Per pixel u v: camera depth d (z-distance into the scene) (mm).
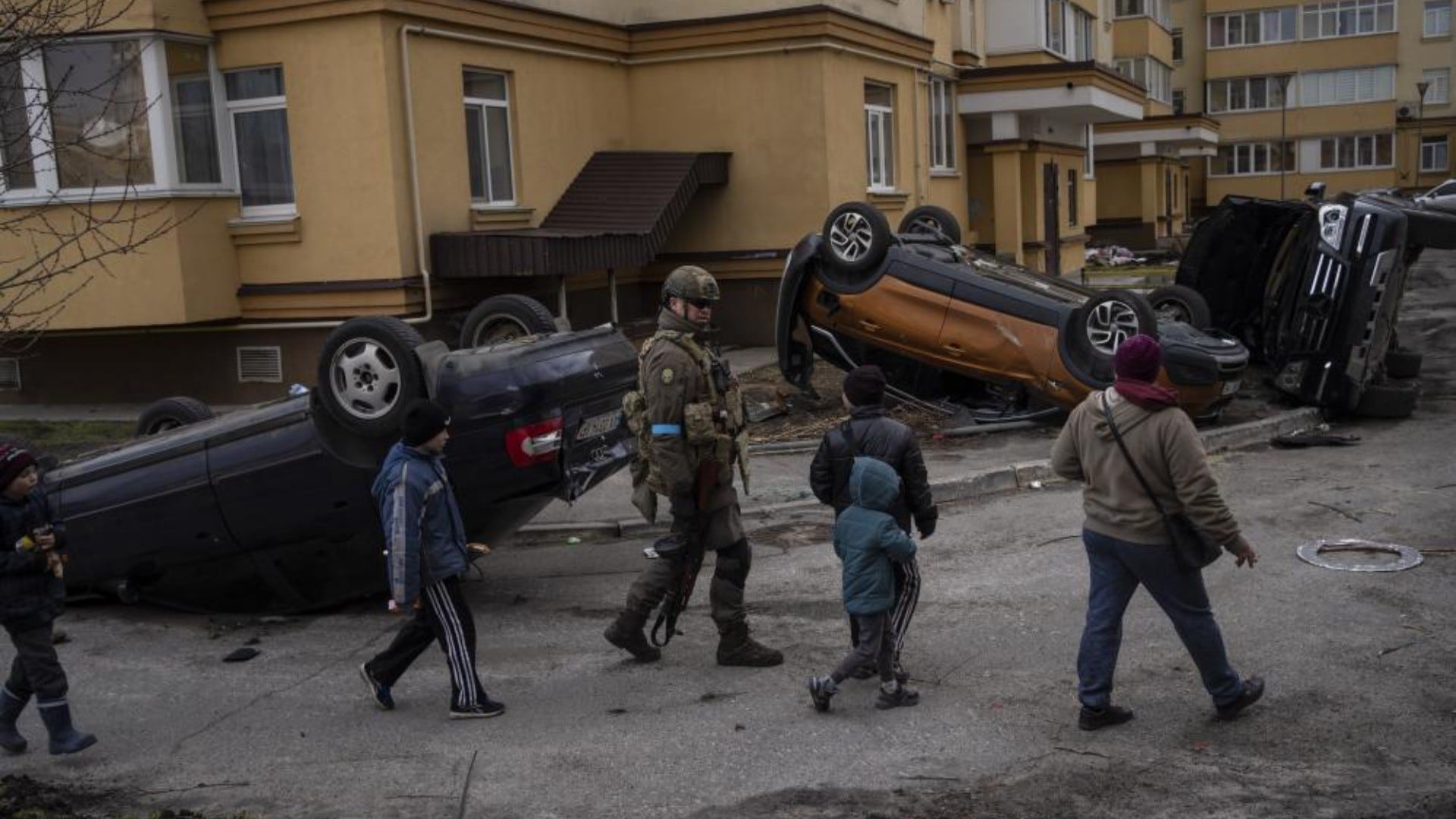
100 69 14078
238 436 7672
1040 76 25516
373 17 14414
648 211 17250
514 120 16938
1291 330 12906
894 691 5867
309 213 15039
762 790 5074
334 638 7555
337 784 5348
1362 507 9219
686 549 6402
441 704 6289
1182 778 5008
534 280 17094
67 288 14484
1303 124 57000
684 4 19141
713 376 6312
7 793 5250
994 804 4859
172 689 6738
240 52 14977
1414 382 14945
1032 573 7945
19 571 5676
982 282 11945
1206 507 5113
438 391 7316
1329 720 5496
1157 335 11414
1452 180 39250
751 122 18969
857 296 12547
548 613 7738
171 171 14367
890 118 21734
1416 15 55031
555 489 7656
